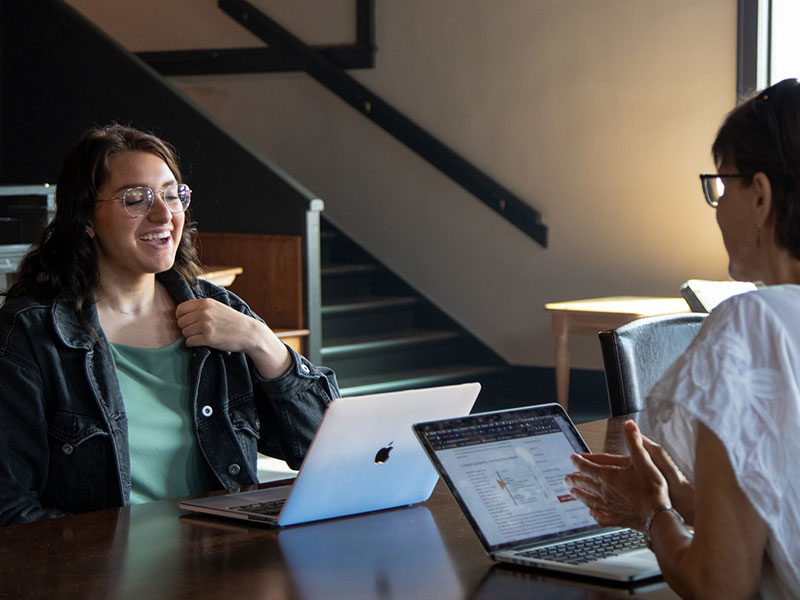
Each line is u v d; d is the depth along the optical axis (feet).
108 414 6.84
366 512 5.69
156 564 4.74
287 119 25.88
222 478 7.25
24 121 22.35
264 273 20.44
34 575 4.58
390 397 5.37
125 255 7.06
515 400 23.21
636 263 22.26
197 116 20.89
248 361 7.56
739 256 4.16
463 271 24.23
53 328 6.82
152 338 7.38
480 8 23.49
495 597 4.23
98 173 7.01
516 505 4.97
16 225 16.66
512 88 23.29
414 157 24.54
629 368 8.05
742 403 3.76
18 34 22.27
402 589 4.35
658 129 21.81
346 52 24.95
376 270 25.07
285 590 4.34
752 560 3.75
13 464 6.62
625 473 4.43
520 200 23.31
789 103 3.94
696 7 21.31
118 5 26.48
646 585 4.37
